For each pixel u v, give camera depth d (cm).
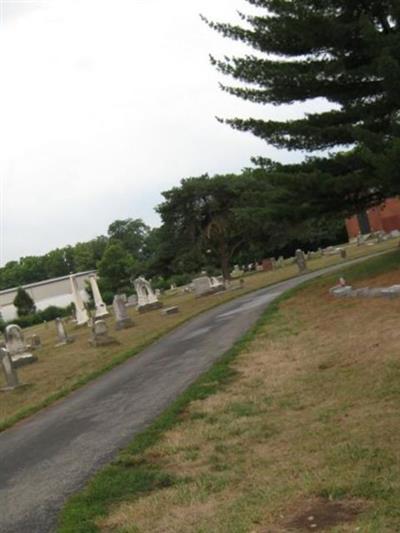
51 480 713
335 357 1002
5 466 853
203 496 551
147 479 625
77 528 529
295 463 581
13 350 2647
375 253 3541
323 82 2014
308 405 773
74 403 1245
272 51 2116
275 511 485
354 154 1983
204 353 1399
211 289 3544
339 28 1911
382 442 578
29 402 1473
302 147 2052
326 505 477
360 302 1485
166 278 6525
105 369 1608
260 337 1379
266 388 914
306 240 6650
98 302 4244
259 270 5831
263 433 700
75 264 15225
